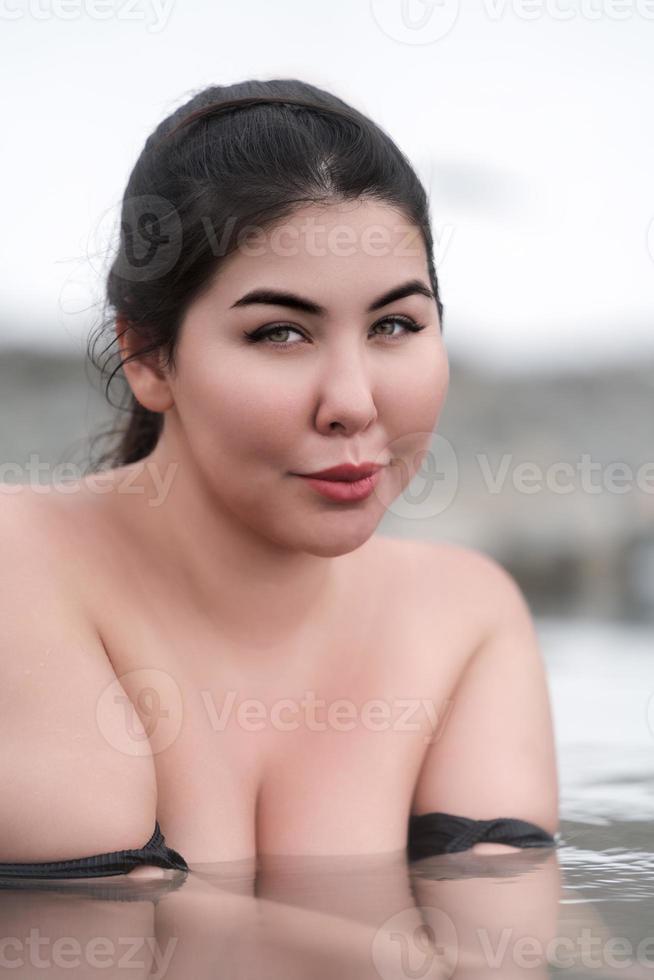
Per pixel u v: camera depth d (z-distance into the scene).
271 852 1.83
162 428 2.04
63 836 1.61
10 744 1.63
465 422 6.26
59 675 1.67
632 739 2.86
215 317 1.67
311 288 1.63
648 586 5.83
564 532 6.04
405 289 1.68
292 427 1.65
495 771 1.96
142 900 1.54
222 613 1.86
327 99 1.87
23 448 5.56
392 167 1.71
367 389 1.65
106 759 1.65
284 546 1.84
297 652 1.91
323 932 1.42
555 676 3.60
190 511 1.84
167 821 1.77
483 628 2.10
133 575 1.83
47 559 1.75
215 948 1.36
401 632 2.01
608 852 1.91
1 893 1.57
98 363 2.12
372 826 1.87
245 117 1.73
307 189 1.64
